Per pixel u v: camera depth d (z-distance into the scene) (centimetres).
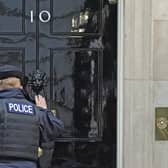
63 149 840
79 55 841
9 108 533
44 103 578
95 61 843
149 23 824
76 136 843
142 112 826
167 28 834
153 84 832
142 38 823
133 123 827
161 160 834
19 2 830
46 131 555
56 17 838
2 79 548
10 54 830
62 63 839
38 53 834
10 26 830
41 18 834
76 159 845
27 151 531
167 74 833
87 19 842
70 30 841
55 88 838
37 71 824
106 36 845
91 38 843
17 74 554
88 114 845
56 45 839
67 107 841
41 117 554
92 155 847
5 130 525
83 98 844
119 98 832
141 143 827
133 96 826
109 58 844
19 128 530
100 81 843
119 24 834
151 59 827
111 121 844
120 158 833
